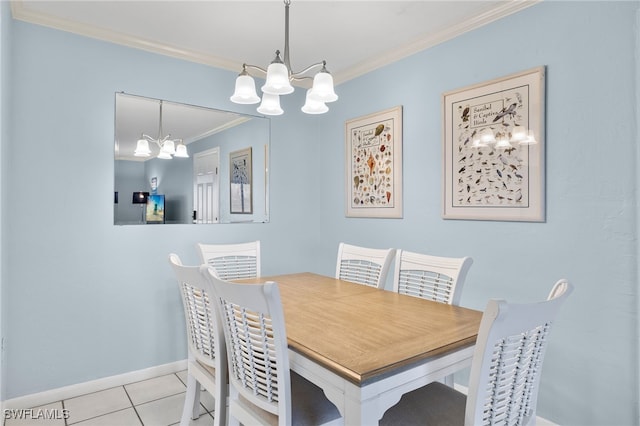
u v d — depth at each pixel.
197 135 2.96
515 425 1.27
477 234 2.39
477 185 2.38
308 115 3.65
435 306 1.78
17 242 2.25
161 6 2.24
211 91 3.02
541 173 2.06
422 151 2.74
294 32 2.57
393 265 2.96
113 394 2.47
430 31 2.57
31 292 2.30
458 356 1.32
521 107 2.15
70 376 2.43
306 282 2.34
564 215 1.98
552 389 2.04
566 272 1.98
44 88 2.33
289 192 3.52
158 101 2.76
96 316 2.53
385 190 3.01
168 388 2.56
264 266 3.37
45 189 2.34
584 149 1.91
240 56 2.97
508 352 1.13
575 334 1.94
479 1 2.19
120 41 2.59
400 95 2.90
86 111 2.48
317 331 1.42
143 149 2.70
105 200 2.56
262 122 3.33
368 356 1.18
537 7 2.09
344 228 3.43
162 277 2.79
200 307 1.78
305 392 1.53
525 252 2.15
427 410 1.40
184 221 2.90
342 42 2.73
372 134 3.13
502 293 2.26
